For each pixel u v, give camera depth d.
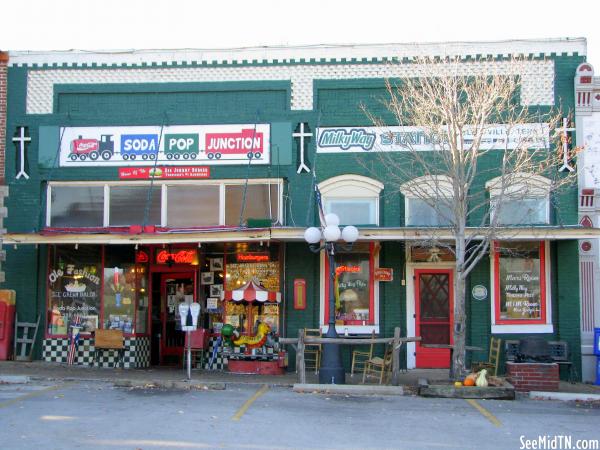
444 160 14.54
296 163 16.70
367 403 12.02
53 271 17.06
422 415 10.95
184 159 16.86
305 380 14.54
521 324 16.14
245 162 16.73
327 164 16.66
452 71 16.44
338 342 13.62
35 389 12.84
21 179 17.08
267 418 10.41
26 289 16.95
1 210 17.05
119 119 17.05
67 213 17.08
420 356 16.41
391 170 16.30
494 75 15.79
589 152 16.27
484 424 10.30
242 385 13.87
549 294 16.17
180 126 16.95
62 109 17.34
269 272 16.62
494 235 14.50
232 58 17.08
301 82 16.94
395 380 13.57
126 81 17.22
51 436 8.90
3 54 17.31
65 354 16.84
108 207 16.98
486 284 16.23
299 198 16.59
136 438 8.88
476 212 16.23
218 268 17.00
